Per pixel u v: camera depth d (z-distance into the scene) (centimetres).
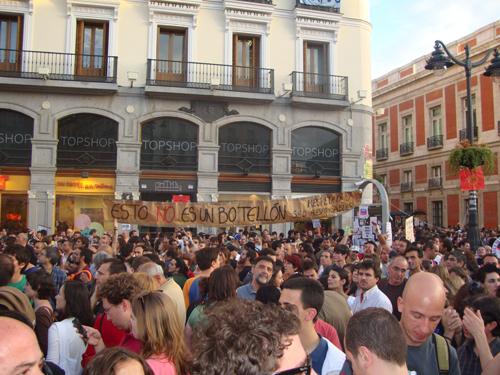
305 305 330
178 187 2039
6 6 1923
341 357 327
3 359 182
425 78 3394
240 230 2006
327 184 2216
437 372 301
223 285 443
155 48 2056
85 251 786
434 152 3284
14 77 1883
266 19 2172
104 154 2002
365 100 2297
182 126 2078
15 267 566
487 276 574
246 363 183
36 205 1897
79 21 2008
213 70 2112
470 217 1211
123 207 1126
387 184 3806
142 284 410
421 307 300
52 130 1942
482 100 2911
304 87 2195
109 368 211
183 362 310
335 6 2258
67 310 421
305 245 1014
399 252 819
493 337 358
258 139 2161
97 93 1970
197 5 2095
